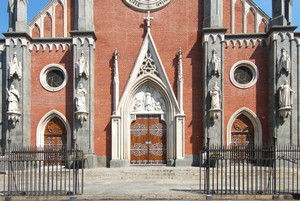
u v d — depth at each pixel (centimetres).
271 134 2403
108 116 2533
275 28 2389
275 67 2384
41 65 2558
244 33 2511
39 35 2591
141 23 2606
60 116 2520
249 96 2494
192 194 1480
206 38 2458
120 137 2491
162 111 2578
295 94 2391
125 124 2527
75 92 2464
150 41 2572
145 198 1462
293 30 2398
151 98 2595
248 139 2497
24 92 2439
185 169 2189
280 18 2416
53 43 2566
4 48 2552
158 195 1467
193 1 2598
